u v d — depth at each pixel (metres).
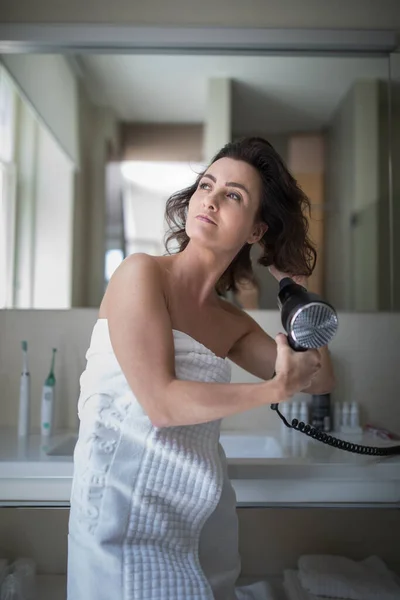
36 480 1.24
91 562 0.84
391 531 1.67
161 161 1.78
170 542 0.86
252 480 1.26
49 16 1.72
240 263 1.18
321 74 1.79
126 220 1.76
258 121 1.80
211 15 1.74
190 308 0.95
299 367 0.71
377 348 1.76
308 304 0.70
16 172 1.75
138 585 0.80
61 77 1.77
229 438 1.55
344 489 1.28
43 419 1.55
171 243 1.74
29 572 1.47
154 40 1.70
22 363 1.71
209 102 1.79
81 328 1.72
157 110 1.79
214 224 0.90
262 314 1.74
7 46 1.72
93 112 1.78
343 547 1.67
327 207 1.79
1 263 1.72
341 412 1.67
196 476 0.86
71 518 0.91
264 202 0.99
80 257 1.74
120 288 0.82
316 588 1.41
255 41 1.71
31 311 1.72
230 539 1.01
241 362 1.13
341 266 1.77
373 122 1.80
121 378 0.87
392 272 1.78
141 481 0.84
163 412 0.73
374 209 1.79
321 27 1.75
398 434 1.66
